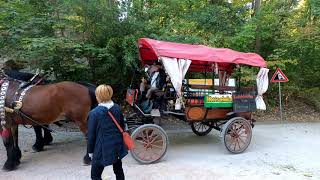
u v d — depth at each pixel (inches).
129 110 342.0
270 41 606.9
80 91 268.4
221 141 329.7
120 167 195.5
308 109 621.3
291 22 604.4
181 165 270.5
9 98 261.6
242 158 295.6
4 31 349.7
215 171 255.4
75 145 327.0
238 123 314.8
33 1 381.4
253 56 340.8
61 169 254.5
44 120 264.2
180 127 431.2
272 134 412.2
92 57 402.6
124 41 384.5
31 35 357.4
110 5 411.8
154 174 245.8
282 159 294.5
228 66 359.6
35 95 260.5
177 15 502.6
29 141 339.9
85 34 401.4
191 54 291.7
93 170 187.3
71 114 266.5
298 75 628.7
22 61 370.3
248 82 490.3
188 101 304.5
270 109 597.9
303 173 254.5
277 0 601.0
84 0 380.5
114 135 187.0
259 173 252.2
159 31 430.9
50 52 351.3
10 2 362.6
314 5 575.2
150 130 276.4
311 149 334.3
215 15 547.5
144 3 472.1
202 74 434.6
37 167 259.8
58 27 374.6
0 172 248.2
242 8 607.2
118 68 421.7
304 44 574.2
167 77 298.4
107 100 190.7
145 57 331.0
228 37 522.0
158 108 294.8
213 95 311.6
